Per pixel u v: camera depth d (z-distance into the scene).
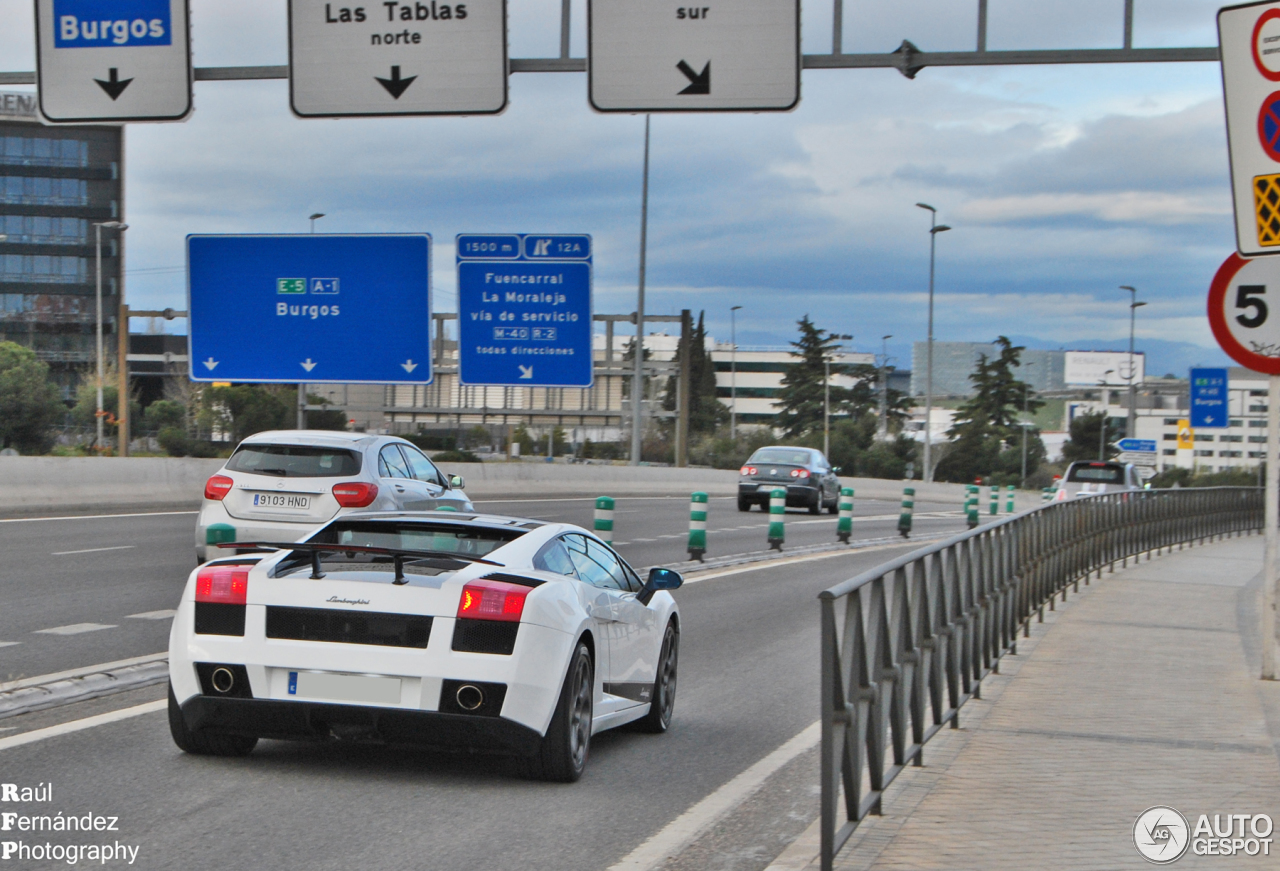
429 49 17.91
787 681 14.84
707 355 192.75
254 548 9.88
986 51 16.67
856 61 17.00
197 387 100.31
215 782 9.26
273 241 41.12
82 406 130.25
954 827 8.16
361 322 40.78
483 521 10.80
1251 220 13.38
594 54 17.48
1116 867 7.39
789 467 51.97
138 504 37.38
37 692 12.02
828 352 197.75
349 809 8.69
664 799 9.34
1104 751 10.45
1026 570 17.59
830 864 7.02
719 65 17.28
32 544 26.58
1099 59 16.50
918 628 9.78
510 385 43.22
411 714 8.96
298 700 9.07
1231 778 9.60
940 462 188.50
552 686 9.23
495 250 43.31
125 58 18.41
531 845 7.99
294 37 18.12
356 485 20.73
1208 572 29.28
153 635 15.92
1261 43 13.12
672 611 12.52
